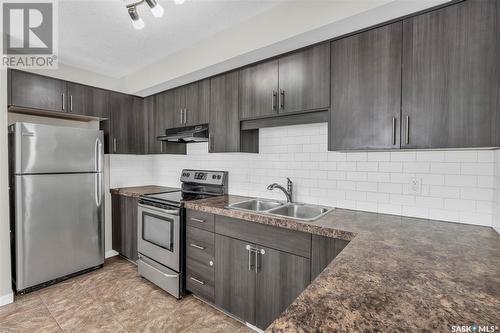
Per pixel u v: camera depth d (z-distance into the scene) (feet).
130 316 6.39
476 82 3.97
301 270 5.00
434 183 5.23
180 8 5.82
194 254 7.00
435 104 4.32
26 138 7.38
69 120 9.87
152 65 9.15
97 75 10.21
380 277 2.61
